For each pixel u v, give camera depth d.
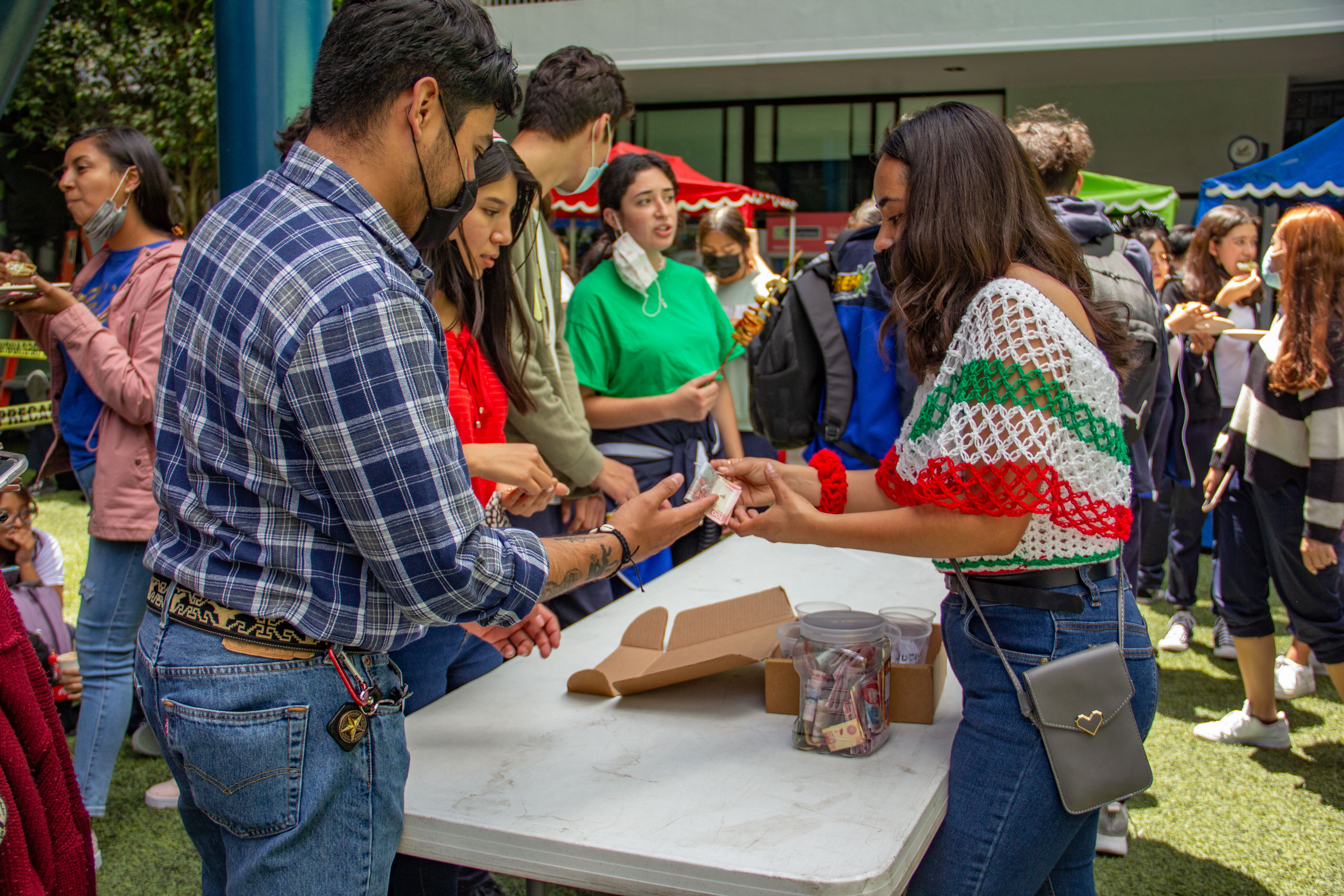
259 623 1.00
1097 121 9.96
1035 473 1.15
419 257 1.06
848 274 2.70
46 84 8.25
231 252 0.99
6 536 3.01
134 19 8.06
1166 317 3.95
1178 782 2.82
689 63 9.38
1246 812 2.64
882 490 1.53
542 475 1.52
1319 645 2.80
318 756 1.01
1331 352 2.59
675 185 2.92
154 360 2.39
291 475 0.96
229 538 0.99
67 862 1.02
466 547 0.99
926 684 1.43
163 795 2.68
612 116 2.37
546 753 1.32
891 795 1.20
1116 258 2.46
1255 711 3.04
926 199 1.26
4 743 0.92
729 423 3.19
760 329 2.95
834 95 10.73
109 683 2.51
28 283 2.31
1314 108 10.08
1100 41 8.34
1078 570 1.27
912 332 1.31
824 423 2.71
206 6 8.13
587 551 1.22
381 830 1.06
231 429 0.98
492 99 1.06
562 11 9.55
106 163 2.52
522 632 1.57
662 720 1.45
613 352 2.88
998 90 10.16
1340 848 2.45
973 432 1.18
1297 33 7.87
